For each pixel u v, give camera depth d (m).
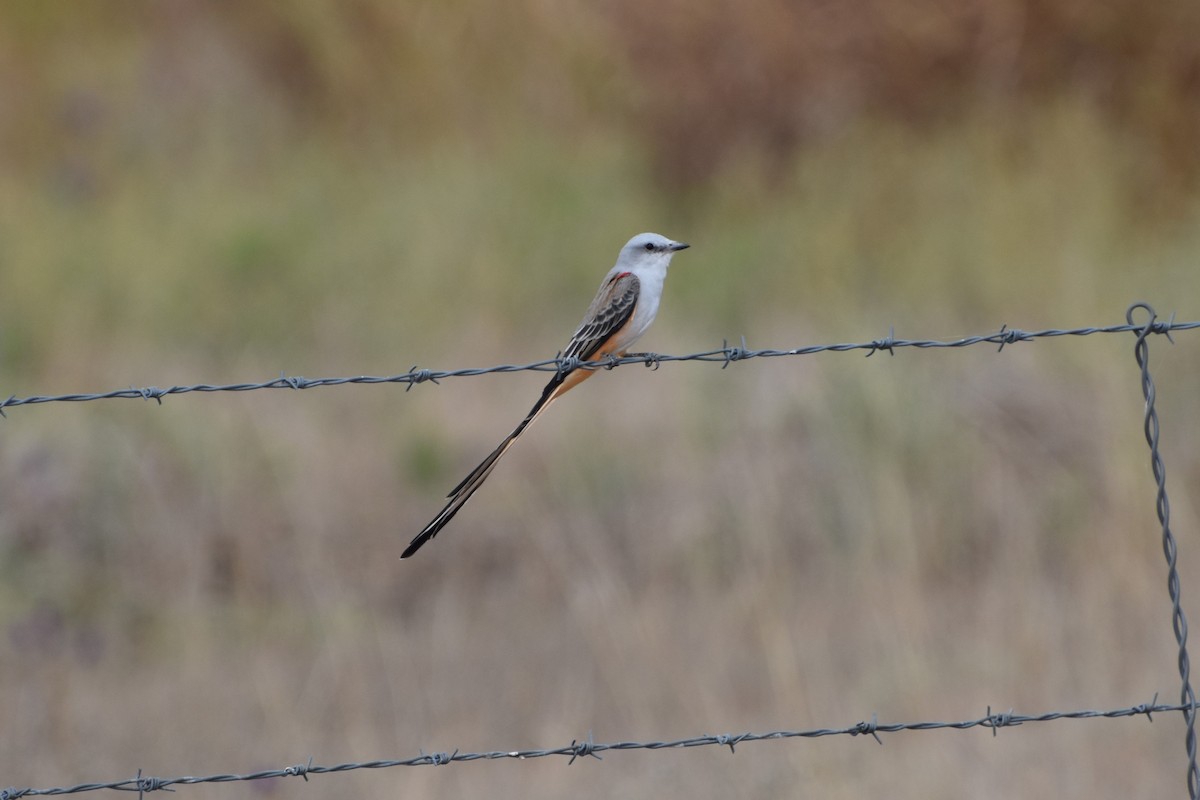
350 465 13.31
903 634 10.23
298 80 22.22
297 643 11.20
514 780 9.35
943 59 19.75
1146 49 19.20
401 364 15.75
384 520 12.82
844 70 20.03
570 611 11.43
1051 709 9.69
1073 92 19.08
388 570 12.35
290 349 15.92
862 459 12.22
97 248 17.00
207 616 11.36
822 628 10.79
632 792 8.99
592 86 21.47
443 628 11.41
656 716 9.93
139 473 12.23
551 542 12.10
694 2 20.55
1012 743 9.36
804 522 11.99
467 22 21.84
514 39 21.81
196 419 13.20
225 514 12.26
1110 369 13.05
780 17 20.17
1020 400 13.10
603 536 12.24
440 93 21.42
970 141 18.72
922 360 13.88
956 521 12.03
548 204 18.47
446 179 18.94
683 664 10.42
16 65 21.58
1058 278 15.55
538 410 7.65
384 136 21.06
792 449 12.70
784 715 9.59
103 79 21.78
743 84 20.31
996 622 10.57
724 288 16.84
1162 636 10.42
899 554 11.27
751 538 11.61
